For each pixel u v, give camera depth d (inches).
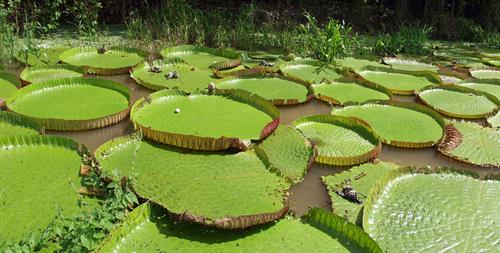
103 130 177.0
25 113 182.2
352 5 465.4
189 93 206.8
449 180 146.4
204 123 179.8
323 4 466.6
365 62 306.8
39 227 114.8
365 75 269.7
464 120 205.9
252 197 131.1
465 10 476.4
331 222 118.7
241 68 270.7
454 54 353.4
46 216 119.3
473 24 446.6
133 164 144.9
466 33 440.8
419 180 145.7
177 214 116.9
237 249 110.3
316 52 308.2
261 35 373.1
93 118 179.8
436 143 176.6
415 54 352.8
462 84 261.6
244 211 123.7
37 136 153.0
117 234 108.7
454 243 117.0
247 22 352.5
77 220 106.9
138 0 395.5
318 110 211.6
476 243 117.5
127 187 121.8
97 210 110.9
